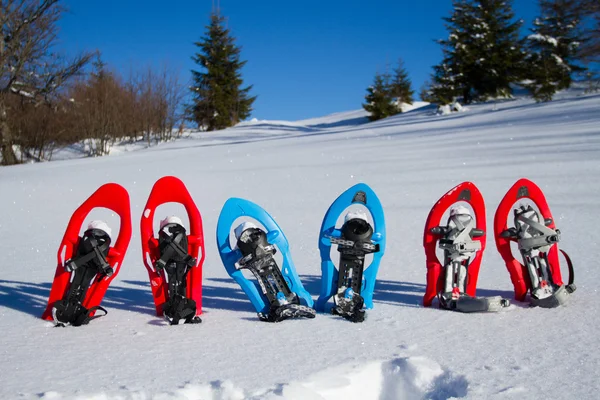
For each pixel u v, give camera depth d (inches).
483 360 122.0
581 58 1119.6
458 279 166.4
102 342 138.7
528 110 960.3
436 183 385.7
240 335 143.2
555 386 108.0
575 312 154.1
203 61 2278.5
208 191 420.5
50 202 421.7
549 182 356.5
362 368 117.3
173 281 158.1
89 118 1355.8
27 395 105.5
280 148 687.1
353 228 165.2
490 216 292.7
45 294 190.5
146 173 520.7
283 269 166.9
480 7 1731.1
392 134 781.9
